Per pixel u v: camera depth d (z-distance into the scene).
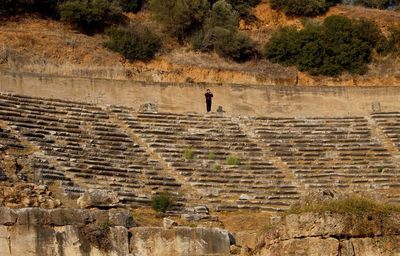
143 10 63.44
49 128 38.62
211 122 44.38
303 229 23.19
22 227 24.14
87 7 58.97
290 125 45.22
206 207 32.66
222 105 46.84
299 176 38.34
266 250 23.83
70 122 40.28
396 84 57.47
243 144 41.78
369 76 57.81
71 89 44.00
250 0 65.56
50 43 55.09
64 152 36.12
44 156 34.88
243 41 58.34
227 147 41.09
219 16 61.47
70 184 32.06
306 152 41.41
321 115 47.94
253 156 40.62
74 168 34.22
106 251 24.75
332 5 65.56
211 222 30.48
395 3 73.62
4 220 24.00
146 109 44.75
